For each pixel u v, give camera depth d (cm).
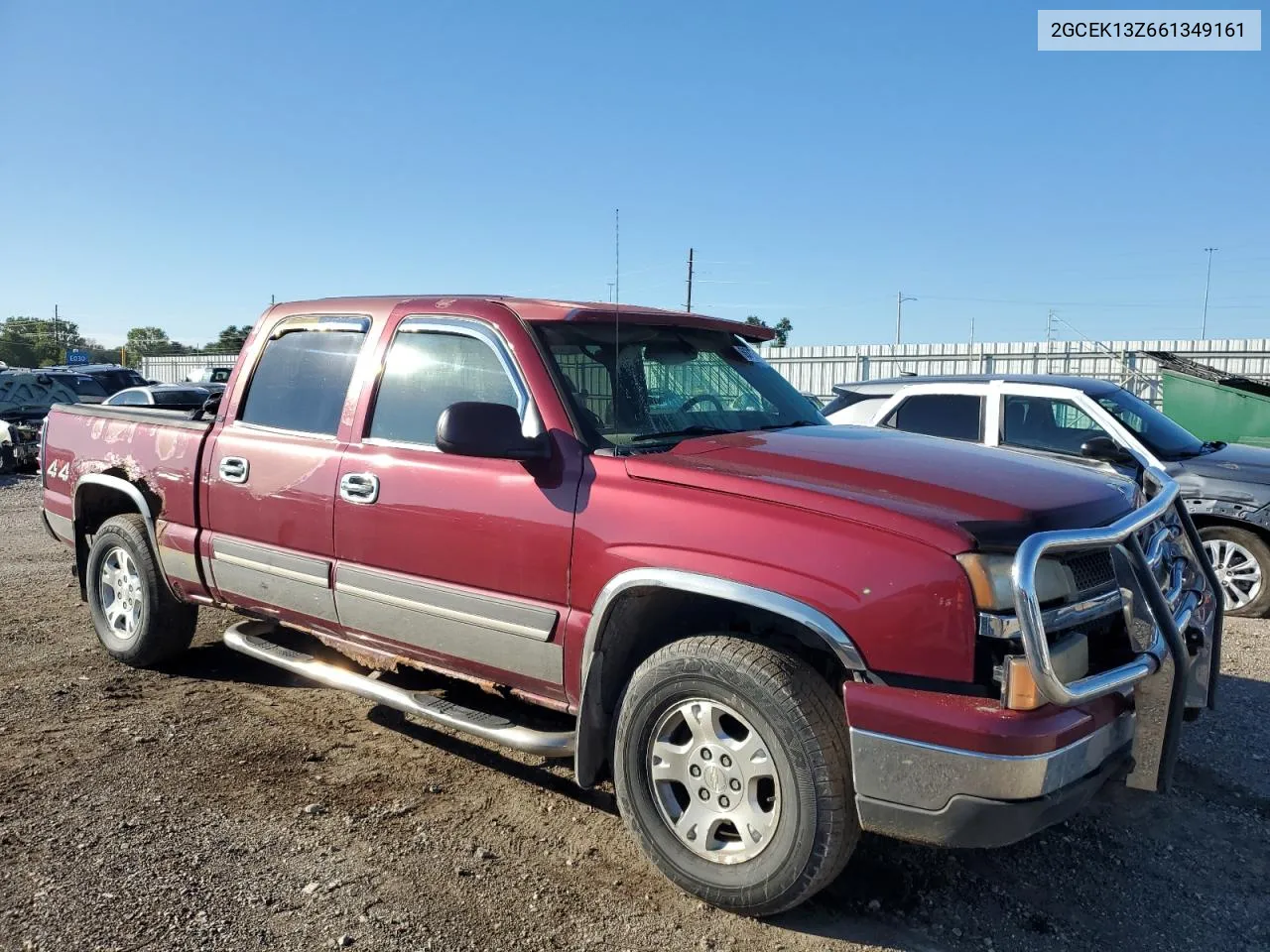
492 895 312
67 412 579
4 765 402
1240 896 324
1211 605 375
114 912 295
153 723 454
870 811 273
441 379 387
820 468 313
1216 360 2484
